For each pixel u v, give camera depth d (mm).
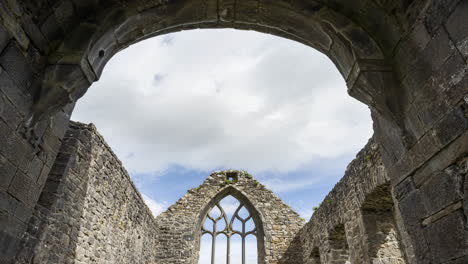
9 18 2500
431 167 2535
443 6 2363
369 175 6832
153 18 3434
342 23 3252
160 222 14500
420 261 2682
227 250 14945
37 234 4828
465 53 2162
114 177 7996
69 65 2883
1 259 2527
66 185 5531
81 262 6172
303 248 13781
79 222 6059
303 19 3488
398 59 2973
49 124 3084
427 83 2568
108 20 3156
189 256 13789
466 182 2174
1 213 2520
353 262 7832
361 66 3033
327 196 10102
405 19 2826
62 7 2941
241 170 16406
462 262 2193
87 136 6309
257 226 15188
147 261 12195
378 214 7242
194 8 3490
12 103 2566
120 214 8570
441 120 2410
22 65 2660
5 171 2543
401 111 2922
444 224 2381
